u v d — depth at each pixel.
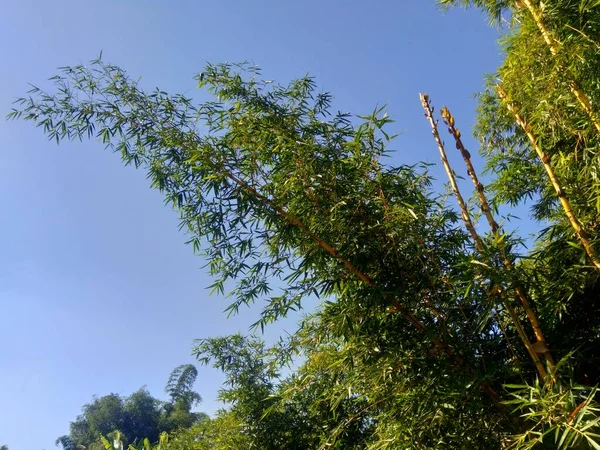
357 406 4.48
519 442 2.43
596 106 3.29
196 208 4.16
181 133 4.17
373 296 3.25
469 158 3.27
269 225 3.75
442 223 3.51
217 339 6.37
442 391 3.13
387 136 3.61
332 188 3.62
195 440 6.70
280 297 3.74
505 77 4.29
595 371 3.31
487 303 3.01
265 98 4.42
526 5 3.63
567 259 3.40
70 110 4.46
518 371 3.08
